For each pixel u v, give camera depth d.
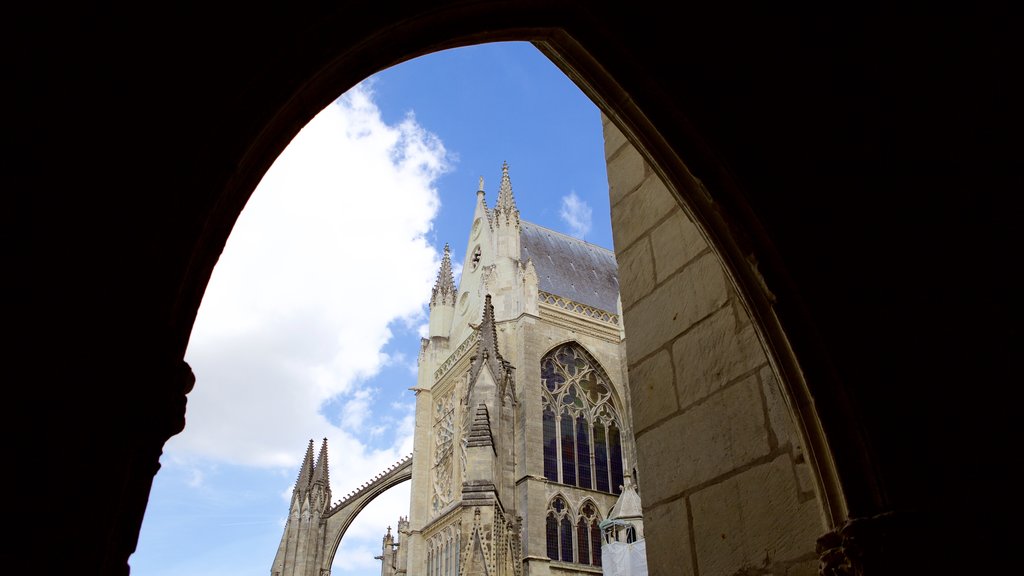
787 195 5.25
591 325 52.31
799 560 4.91
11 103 2.90
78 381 2.79
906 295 5.27
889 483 4.50
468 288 57.56
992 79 5.58
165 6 3.42
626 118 5.36
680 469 6.23
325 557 54.12
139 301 3.00
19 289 2.74
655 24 5.21
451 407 52.53
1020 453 4.65
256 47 3.57
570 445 47.06
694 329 6.47
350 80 4.12
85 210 2.98
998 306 5.08
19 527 2.51
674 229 7.01
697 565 5.77
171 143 3.24
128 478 2.88
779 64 5.60
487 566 34.66
